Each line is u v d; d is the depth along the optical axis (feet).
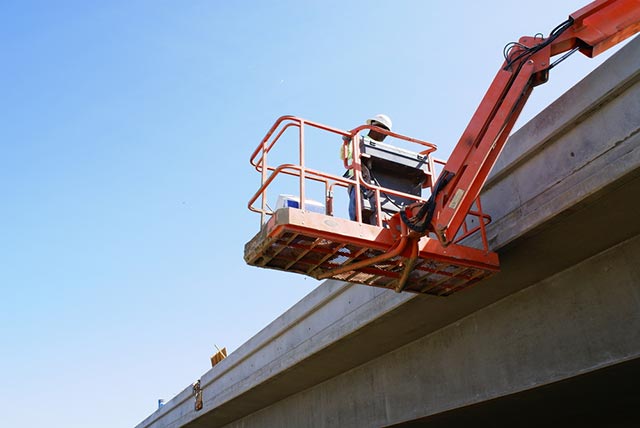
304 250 25.57
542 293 29.86
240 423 61.46
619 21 24.85
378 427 39.68
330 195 27.32
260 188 27.58
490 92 25.58
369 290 34.71
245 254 26.68
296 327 43.01
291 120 26.81
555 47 25.96
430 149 30.55
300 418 49.49
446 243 24.23
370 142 28.96
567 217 24.54
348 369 43.75
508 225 26.91
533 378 29.27
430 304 31.78
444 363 35.01
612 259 26.91
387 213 28.68
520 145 27.27
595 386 30.60
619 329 25.90
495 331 32.01
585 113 24.08
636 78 22.33
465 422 40.32
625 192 22.98
